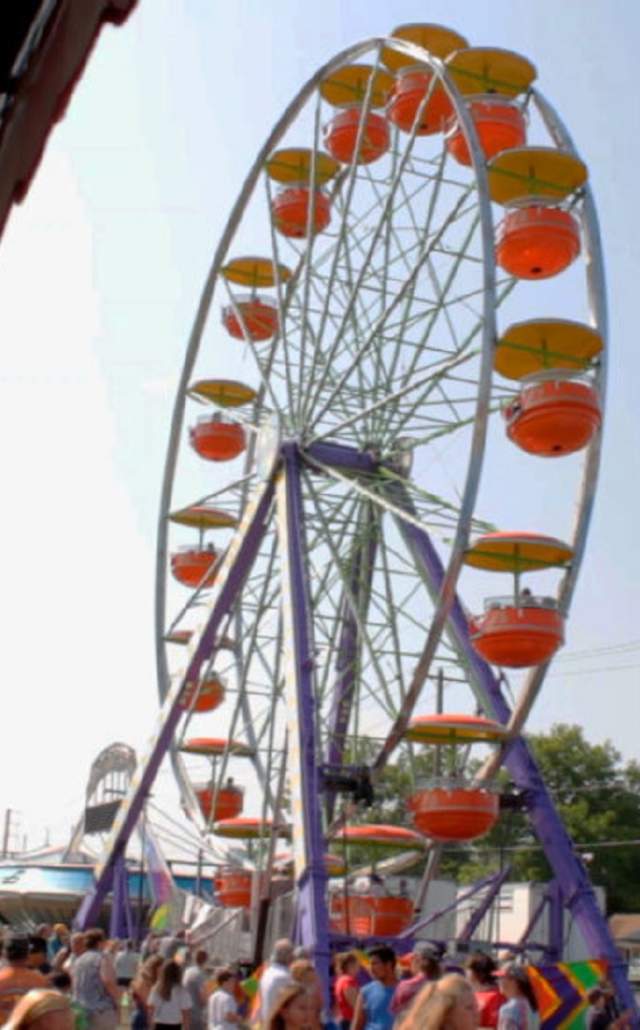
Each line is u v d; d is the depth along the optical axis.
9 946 12.85
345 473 34.59
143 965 19.56
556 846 31.17
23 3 3.96
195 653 36.50
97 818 57.28
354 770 31.02
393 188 33.28
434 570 34.91
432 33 36.03
